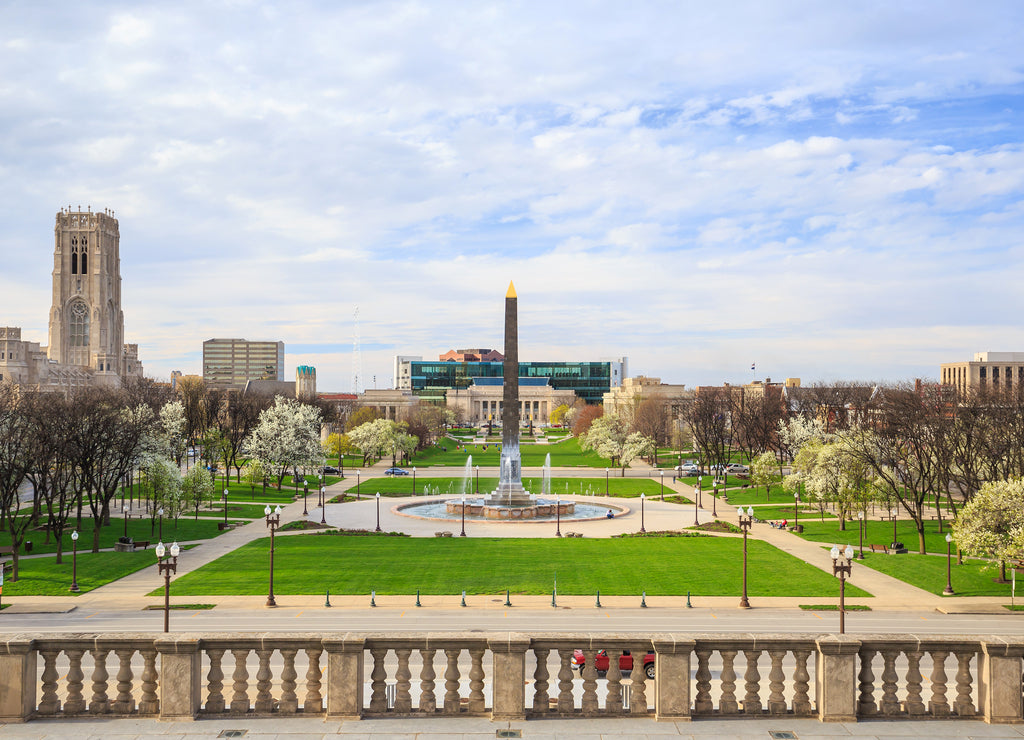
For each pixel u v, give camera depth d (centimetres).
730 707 2202
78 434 9031
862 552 8319
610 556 8388
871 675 2209
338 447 19362
